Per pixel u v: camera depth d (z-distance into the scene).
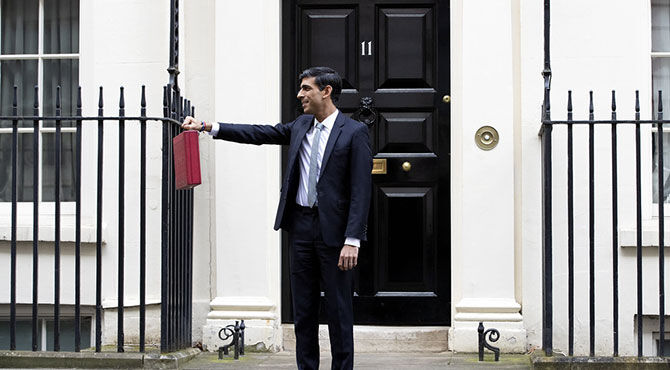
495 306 5.14
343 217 4.12
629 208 5.17
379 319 5.52
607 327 5.17
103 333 5.46
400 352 5.37
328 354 5.35
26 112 5.79
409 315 5.51
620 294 5.16
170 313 4.77
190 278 5.14
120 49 5.54
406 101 5.54
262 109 5.34
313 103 4.16
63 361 4.65
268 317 5.31
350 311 4.15
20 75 5.81
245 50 5.36
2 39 5.83
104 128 5.53
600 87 5.21
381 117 5.55
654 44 5.41
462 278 5.20
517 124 5.25
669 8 5.41
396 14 5.56
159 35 5.52
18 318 5.69
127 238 5.46
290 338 5.45
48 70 5.77
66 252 5.51
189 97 5.49
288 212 4.21
